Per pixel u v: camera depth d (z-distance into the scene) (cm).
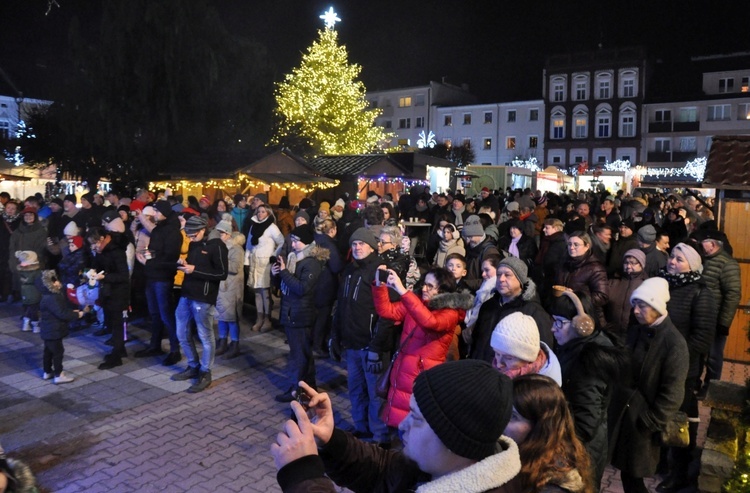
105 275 761
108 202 1410
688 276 536
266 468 513
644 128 5259
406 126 6334
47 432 576
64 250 980
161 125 1945
